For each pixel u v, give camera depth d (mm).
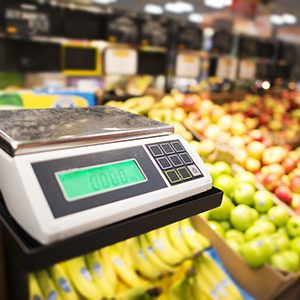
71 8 3740
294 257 967
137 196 541
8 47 3494
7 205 503
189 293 875
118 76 4484
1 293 558
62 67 3916
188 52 5145
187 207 611
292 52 6898
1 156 510
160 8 5453
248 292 966
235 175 1272
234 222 1093
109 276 784
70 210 472
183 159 645
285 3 5574
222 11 5812
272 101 2807
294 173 1453
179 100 1896
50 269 667
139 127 648
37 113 722
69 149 531
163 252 905
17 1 3354
